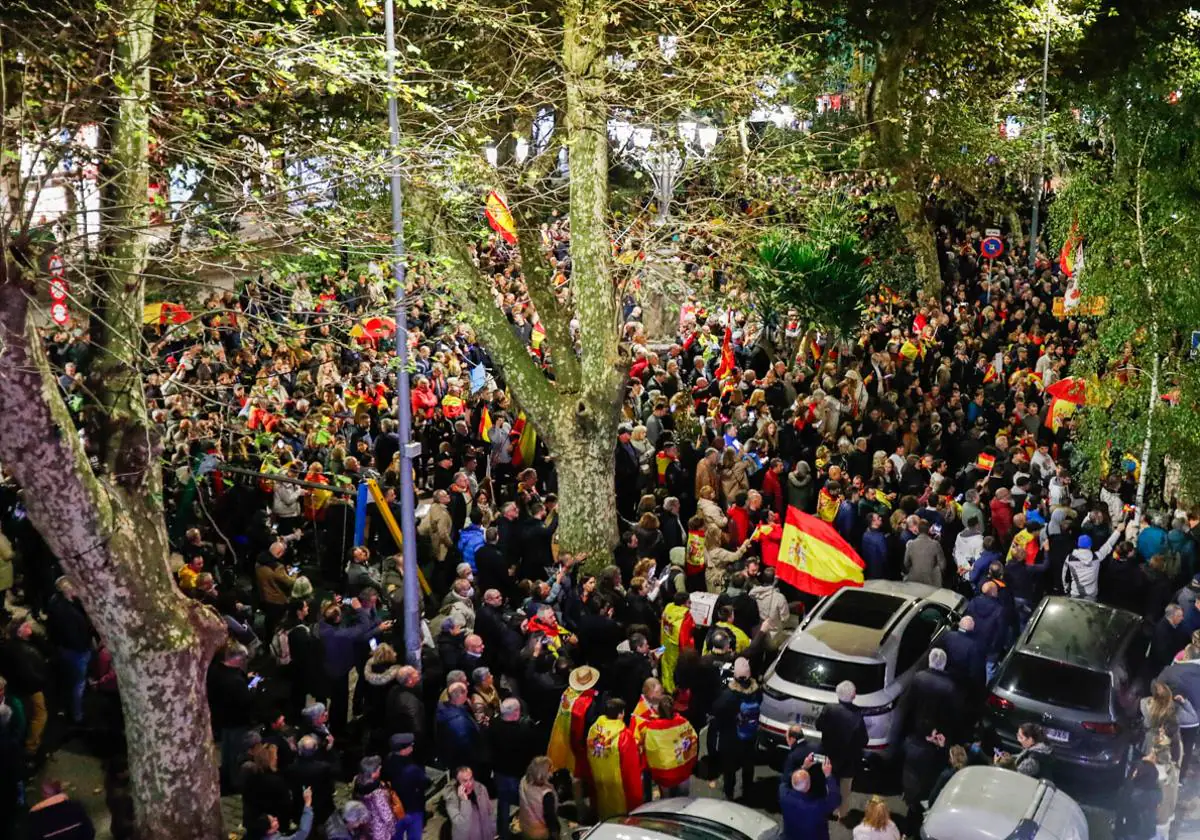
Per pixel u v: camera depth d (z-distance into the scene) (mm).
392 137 13500
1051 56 35125
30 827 9789
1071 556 16891
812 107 32562
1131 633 14688
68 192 11156
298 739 11758
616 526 18047
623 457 19547
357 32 17578
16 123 10336
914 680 12891
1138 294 17719
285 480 15695
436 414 21328
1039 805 11133
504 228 17000
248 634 13641
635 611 14984
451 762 11906
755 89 20359
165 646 10500
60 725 14234
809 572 15016
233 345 21844
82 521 9984
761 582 15836
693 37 20688
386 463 19969
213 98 13289
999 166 36219
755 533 16844
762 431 20781
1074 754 13359
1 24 10742
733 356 23797
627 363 17500
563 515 17891
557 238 27859
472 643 13312
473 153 15734
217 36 12195
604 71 17781
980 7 31250
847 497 18562
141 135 10836
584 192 17500
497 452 20891
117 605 10297
